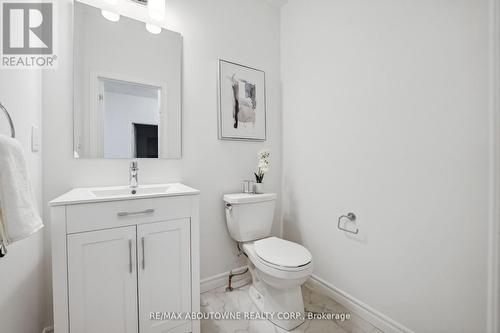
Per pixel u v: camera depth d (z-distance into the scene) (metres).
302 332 1.33
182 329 1.22
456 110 1.05
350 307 1.53
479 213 0.99
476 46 0.99
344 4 1.57
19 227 0.62
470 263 1.02
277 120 2.15
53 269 0.94
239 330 1.35
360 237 1.49
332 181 1.68
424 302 1.18
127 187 1.36
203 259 1.76
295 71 2.01
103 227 1.02
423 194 1.17
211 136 1.78
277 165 2.15
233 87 1.87
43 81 1.24
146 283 1.13
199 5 1.72
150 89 1.53
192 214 1.25
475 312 1.00
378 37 1.37
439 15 1.10
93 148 1.36
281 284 1.29
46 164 1.24
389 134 1.32
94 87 1.36
